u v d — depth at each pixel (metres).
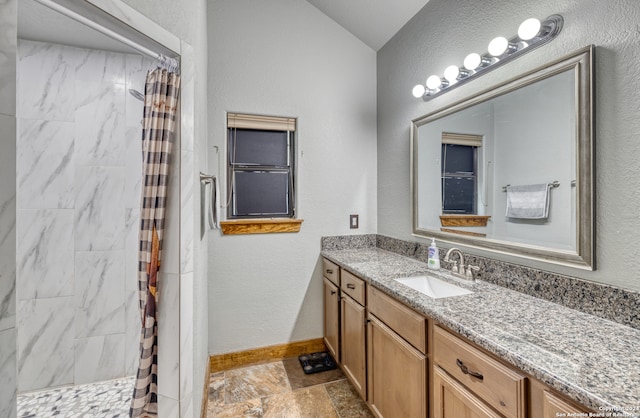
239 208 2.34
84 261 1.97
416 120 2.07
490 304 1.18
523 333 0.92
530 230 1.30
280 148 2.42
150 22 1.05
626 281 0.97
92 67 1.98
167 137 1.16
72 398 1.85
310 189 2.42
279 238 2.35
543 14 1.24
